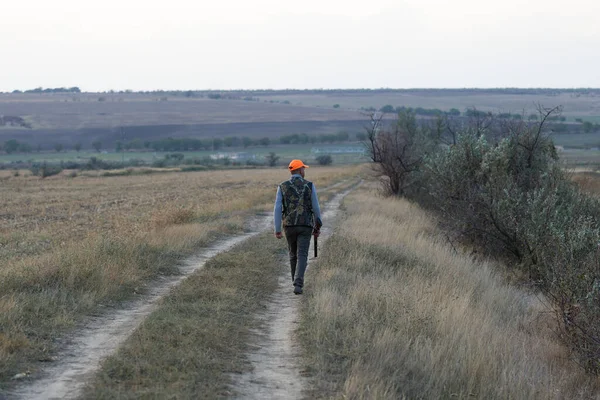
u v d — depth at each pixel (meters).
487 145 17.45
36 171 78.19
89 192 46.34
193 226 16.08
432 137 35.62
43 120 193.75
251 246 13.84
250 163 105.00
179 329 7.05
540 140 17.06
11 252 14.57
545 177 16.23
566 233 12.80
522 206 15.13
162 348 6.41
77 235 18.11
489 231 16.03
